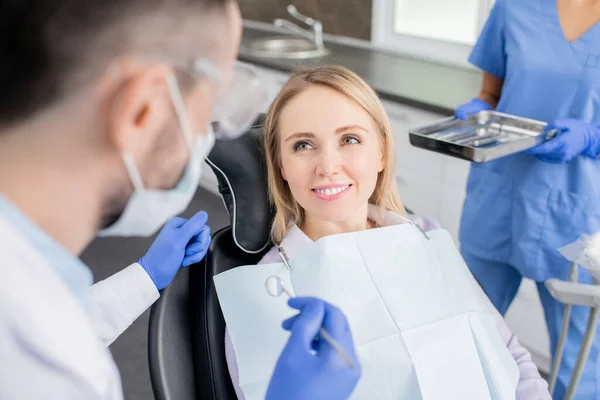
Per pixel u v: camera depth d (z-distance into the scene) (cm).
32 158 53
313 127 111
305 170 112
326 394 69
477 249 171
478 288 124
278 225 118
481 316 115
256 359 103
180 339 104
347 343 73
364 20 300
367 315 109
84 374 54
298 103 112
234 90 59
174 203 62
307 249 113
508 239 165
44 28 48
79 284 60
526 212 158
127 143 52
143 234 66
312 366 69
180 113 54
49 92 50
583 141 144
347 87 111
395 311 110
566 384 160
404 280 113
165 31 51
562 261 157
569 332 157
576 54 150
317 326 72
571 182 152
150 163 56
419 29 283
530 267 161
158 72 51
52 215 55
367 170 113
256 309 107
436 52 276
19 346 52
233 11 56
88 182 55
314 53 291
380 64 270
